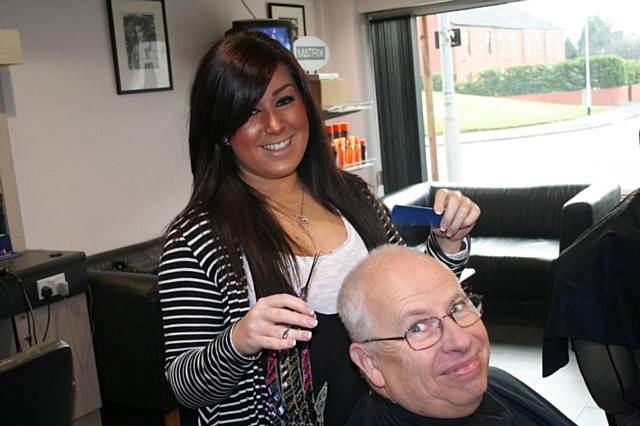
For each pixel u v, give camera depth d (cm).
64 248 358
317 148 156
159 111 411
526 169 535
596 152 505
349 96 561
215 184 143
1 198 312
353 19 549
